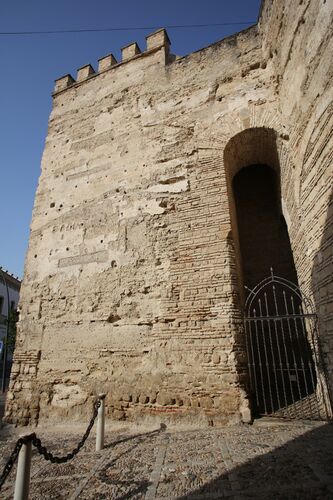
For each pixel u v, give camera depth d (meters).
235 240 7.72
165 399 6.26
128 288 7.48
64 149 10.22
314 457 3.74
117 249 7.99
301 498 2.85
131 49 10.43
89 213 8.83
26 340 8.29
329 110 4.96
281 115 7.20
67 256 8.66
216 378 5.99
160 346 6.68
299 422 5.40
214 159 7.67
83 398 7.08
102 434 5.07
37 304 8.55
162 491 3.25
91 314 7.72
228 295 6.43
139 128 9.05
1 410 10.68
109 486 3.48
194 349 6.36
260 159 9.12
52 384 7.54
